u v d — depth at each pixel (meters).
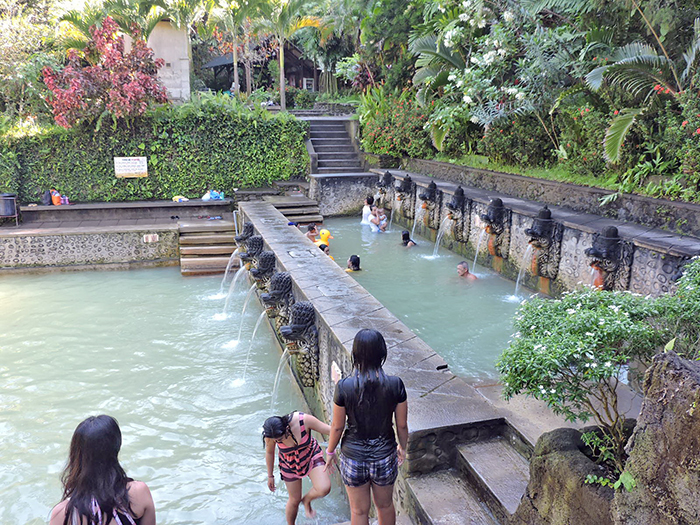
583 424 4.06
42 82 14.40
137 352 8.12
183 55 16.75
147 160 14.84
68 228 12.58
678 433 2.13
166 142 14.92
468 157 13.04
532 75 10.03
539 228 7.98
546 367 2.87
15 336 8.67
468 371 5.71
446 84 13.09
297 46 29.33
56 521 2.27
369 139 16.34
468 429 4.09
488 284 8.98
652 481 2.26
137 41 14.39
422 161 14.59
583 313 3.12
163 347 8.30
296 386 7.11
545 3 9.32
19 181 13.72
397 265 10.23
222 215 14.79
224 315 9.65
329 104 25.09
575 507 2.73
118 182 14.68
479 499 3.76
